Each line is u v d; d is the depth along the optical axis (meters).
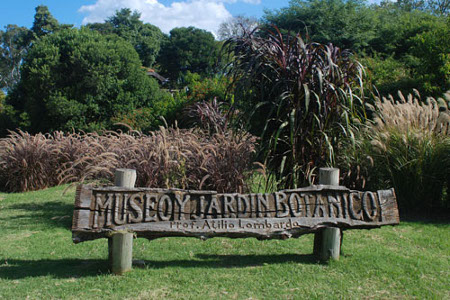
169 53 41.91
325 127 4.80
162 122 14.69
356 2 19.73
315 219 3.56
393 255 3.87
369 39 18.72
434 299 2.89
